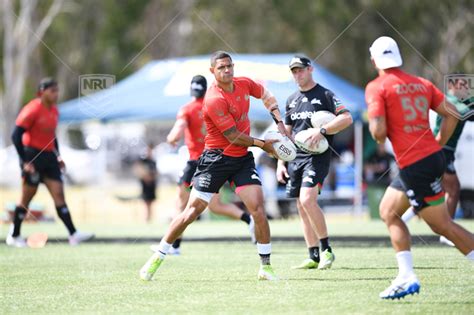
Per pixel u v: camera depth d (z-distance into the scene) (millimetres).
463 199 77062
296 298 25859
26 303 26172
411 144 24422
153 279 31078
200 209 30312
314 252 33875
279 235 53688
